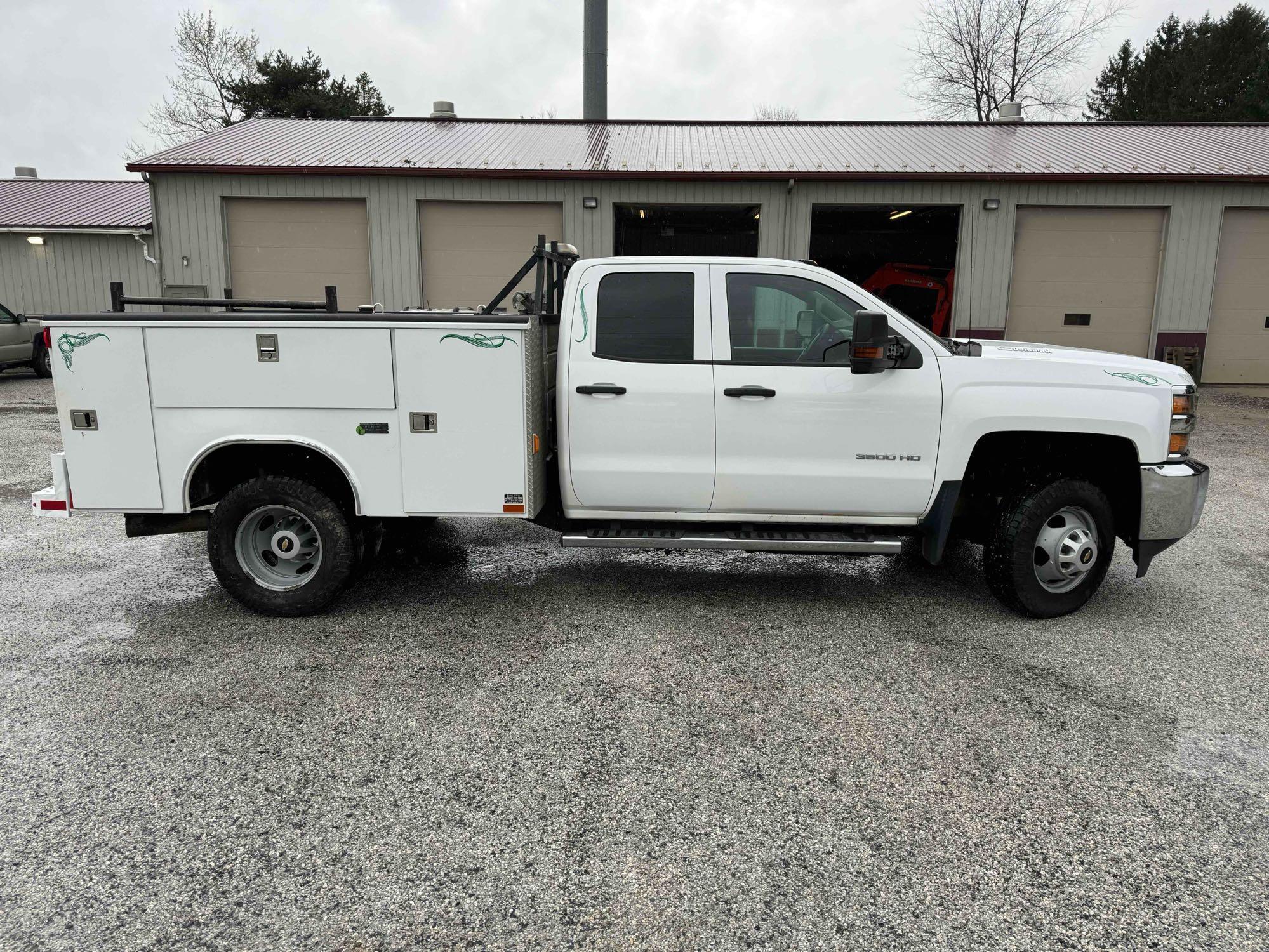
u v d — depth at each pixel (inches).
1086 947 92.4
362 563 195.9
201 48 1512.1
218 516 185.3
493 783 124.1
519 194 631.8
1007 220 633.0
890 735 138.6
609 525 199.3
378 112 1521.9
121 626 185.8
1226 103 1603.1
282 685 156.3
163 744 134.5
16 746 133.5
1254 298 647.1
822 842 110.5
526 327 175.3
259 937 93.3
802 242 635.5
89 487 183.2
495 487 181.6
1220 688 156.6
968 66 1561.3
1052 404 179.0
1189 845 110.2
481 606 199.3
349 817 115.4
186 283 645.3
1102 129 788.6
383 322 175.8
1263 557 241.4
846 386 181.0
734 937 93.7
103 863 105.5
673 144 708.7
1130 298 648.4
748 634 182.4
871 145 708.7
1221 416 514.3
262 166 620.1
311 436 180.5
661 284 183.3
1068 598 189.6
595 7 981.8
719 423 183.2
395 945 92.3
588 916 96.7
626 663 167.0
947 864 106.1
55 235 826.8
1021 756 132.1
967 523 205.8
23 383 669.3
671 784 124.0
